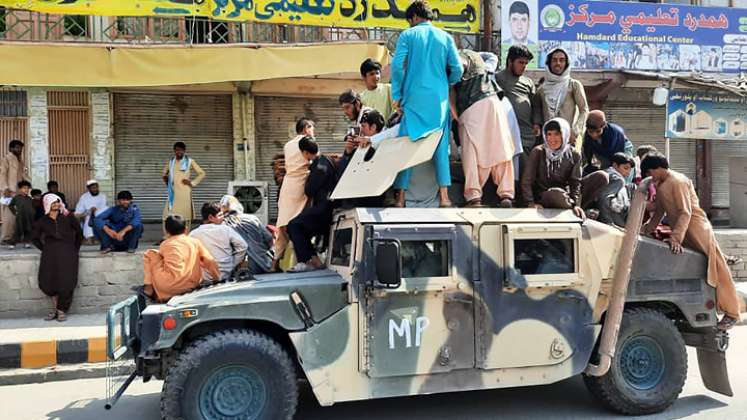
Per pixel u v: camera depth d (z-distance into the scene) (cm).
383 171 496
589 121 707
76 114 1153
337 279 480
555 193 515
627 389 524
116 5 991
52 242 877
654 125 1395
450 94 561
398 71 521
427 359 468
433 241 473
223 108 1207
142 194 1179
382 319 461
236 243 630
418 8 556
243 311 450
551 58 644
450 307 473
